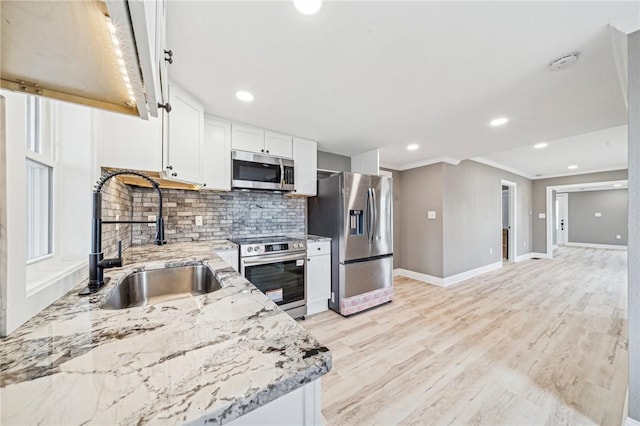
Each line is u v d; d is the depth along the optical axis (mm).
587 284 4102
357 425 1386
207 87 1894
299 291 2783
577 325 2580
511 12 1187
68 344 572
